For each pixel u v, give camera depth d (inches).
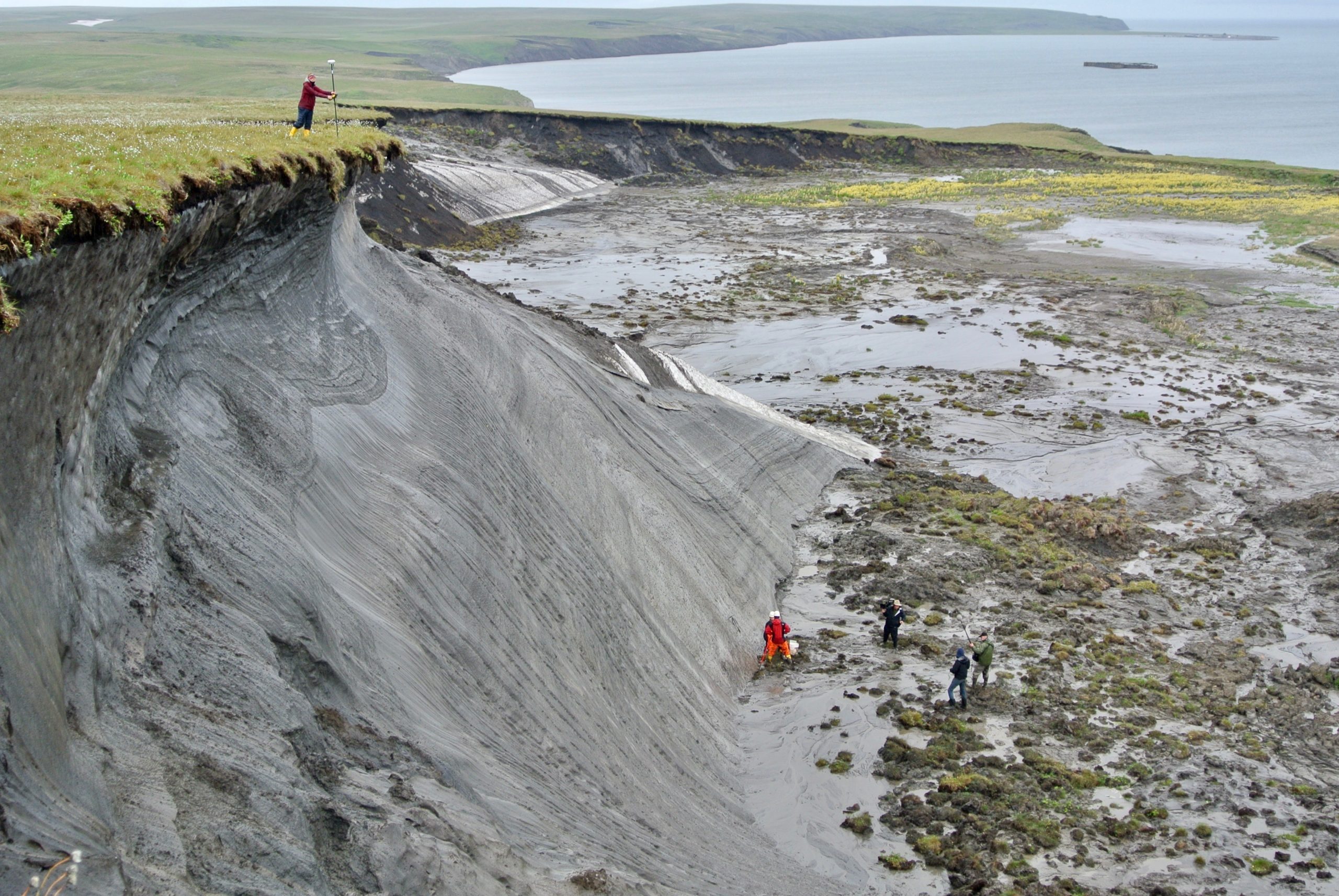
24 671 322.0
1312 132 6166.3
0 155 515.8
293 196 728.3
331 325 764.0
